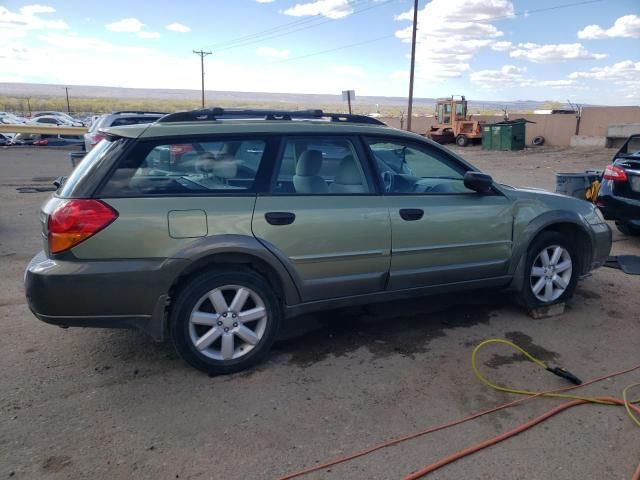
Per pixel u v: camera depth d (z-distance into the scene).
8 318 4.58
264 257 3.56
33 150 25.53
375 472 2.66
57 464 2.70
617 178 7.11
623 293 5.30
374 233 3.89
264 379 3.58
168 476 2.62
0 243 7.24
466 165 4.46
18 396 3.32
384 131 4.17
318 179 3.86
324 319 4.63
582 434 2.99
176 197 3.41
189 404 3.26
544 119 32.53
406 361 3.85
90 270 3.22
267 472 2.66
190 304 3.45
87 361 3.81
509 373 3.67
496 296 5.21
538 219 4.52
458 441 2.91
